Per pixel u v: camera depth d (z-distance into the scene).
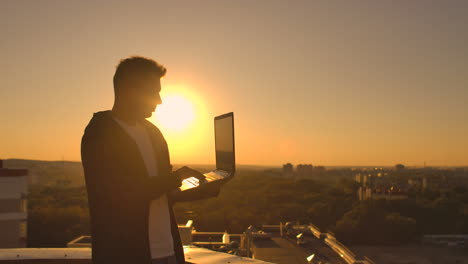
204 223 74.62
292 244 52.94
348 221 98.38
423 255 83.50
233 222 74.88
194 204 81.75
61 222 65.19
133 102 2.08
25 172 28.75
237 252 32.75
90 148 1.93
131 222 1.91
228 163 2.32
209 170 2.76
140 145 2.09
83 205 91.06
